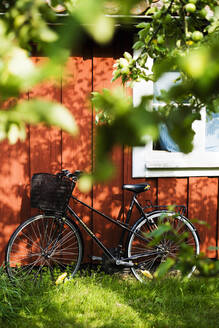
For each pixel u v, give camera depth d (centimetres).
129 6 46
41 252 388
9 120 44
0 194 409
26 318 320
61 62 42
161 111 48
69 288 371
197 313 338
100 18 41
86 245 428
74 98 405
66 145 413
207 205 445
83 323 315
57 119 39
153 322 319
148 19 324
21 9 53
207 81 49
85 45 404
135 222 432
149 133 45
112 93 50
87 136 413
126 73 179
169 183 433
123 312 335
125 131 47
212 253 452
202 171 436
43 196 363
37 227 418
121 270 416
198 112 64
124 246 435
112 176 47
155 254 408
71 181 367
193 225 409
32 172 411
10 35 52
